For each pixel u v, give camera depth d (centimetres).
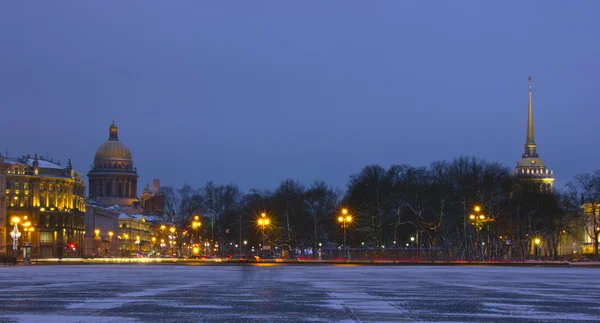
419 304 3950
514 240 18100
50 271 9381
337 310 3597
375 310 3606
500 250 18200
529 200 17700
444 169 19338
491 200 17575
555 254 18550
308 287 5425
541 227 18700
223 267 11375
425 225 17288
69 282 6141
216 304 3884
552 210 17862
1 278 6994
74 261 17000
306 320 3162
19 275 7838
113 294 4594
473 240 17812
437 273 8575
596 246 18712
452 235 19088
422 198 17738
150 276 7519
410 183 18538
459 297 4466
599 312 3575
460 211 17712
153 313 3406
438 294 4712
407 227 18300
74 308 3628
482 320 3212
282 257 19825
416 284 5916
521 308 3759
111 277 7244
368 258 15450
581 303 4069
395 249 15412
